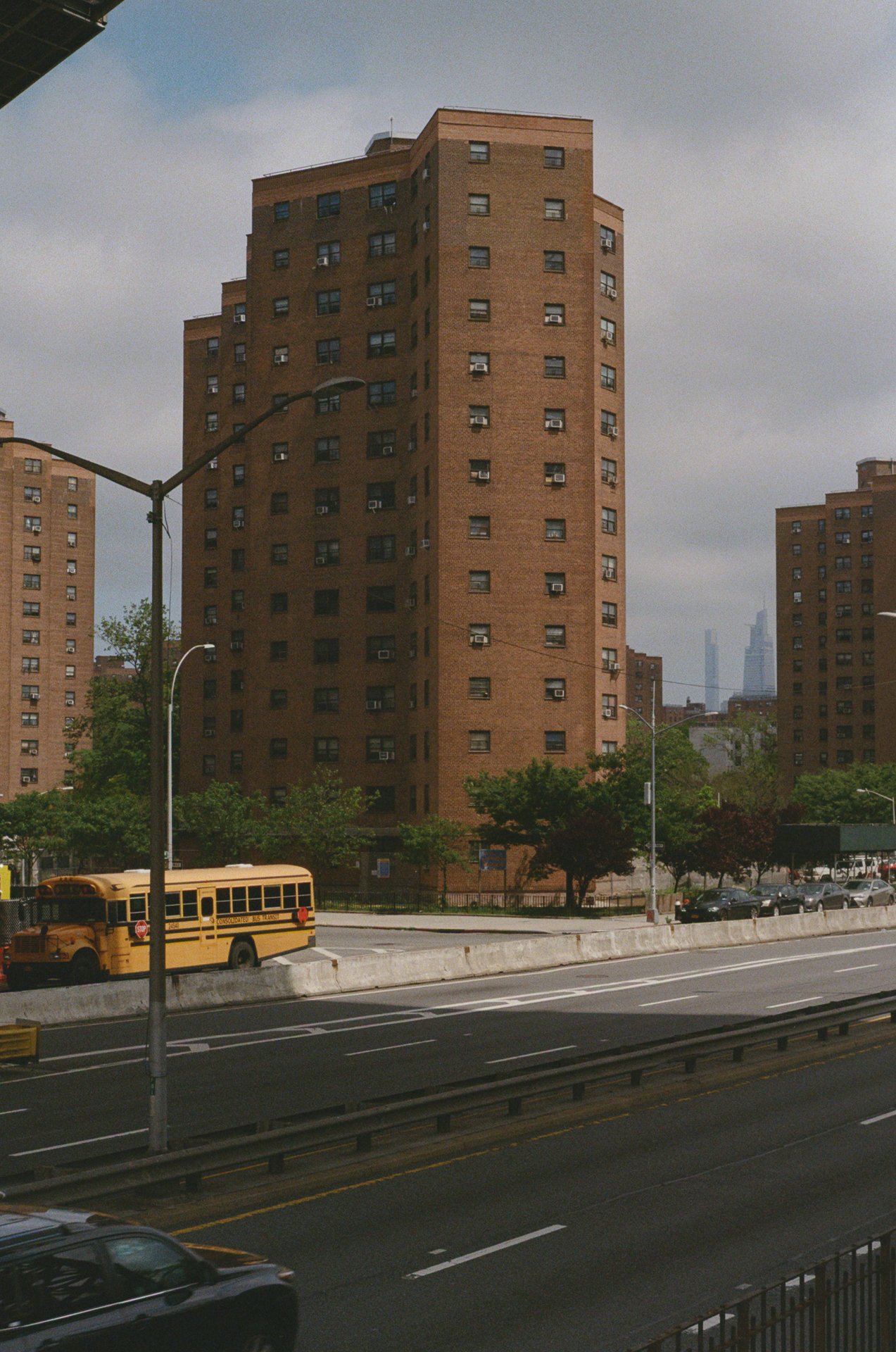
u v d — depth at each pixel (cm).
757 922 5575
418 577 7950
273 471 8681
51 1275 798
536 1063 2508
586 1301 1162
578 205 7825
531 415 7694
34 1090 2364
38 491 14575
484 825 7031
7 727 14150
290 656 8550
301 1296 1180
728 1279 1218
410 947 5238
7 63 2077
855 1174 1636
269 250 8731
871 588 15775
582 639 7662
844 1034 2820
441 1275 1242
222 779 9281
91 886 3722
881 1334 851
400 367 8256
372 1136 1808
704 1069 2398
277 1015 3378
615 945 4862
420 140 8081
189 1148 1614
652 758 6175
